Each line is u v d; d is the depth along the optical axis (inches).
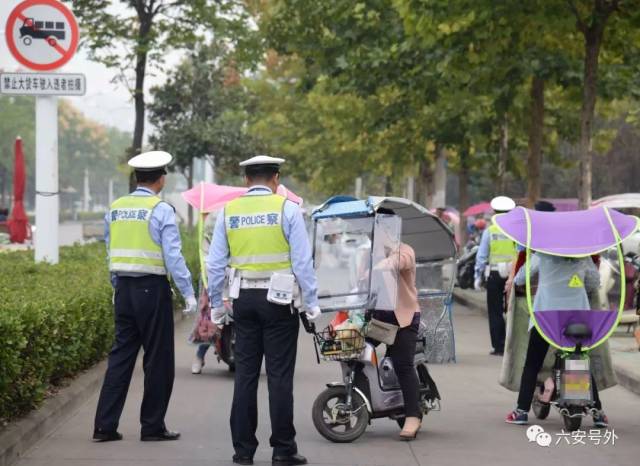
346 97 1806.1
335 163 2384.4
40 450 449.7
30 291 602.5
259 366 433.4
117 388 472.4
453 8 952.9
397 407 487.5
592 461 446.3
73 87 830.5
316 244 494.9
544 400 514.0
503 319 819.4
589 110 971.9
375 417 485.7
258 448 465.1
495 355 824.9
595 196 2659.9
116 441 473.4
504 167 1504.7
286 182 3959.2
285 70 2260.1
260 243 425.7
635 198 1301.7
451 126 1590.8
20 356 455.8
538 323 497.0
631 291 936.3
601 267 917.8
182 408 567.5
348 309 466.3
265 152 1811.0
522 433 505.7
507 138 1665.8
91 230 2442.2
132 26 1184.8
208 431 500.7
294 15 1385.3
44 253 871.7
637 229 493.4
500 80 1222.3
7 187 5910.4
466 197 1851.6
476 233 1804.9
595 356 519.2
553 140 1803.6
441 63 1063.6
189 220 1927.9
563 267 501.7
